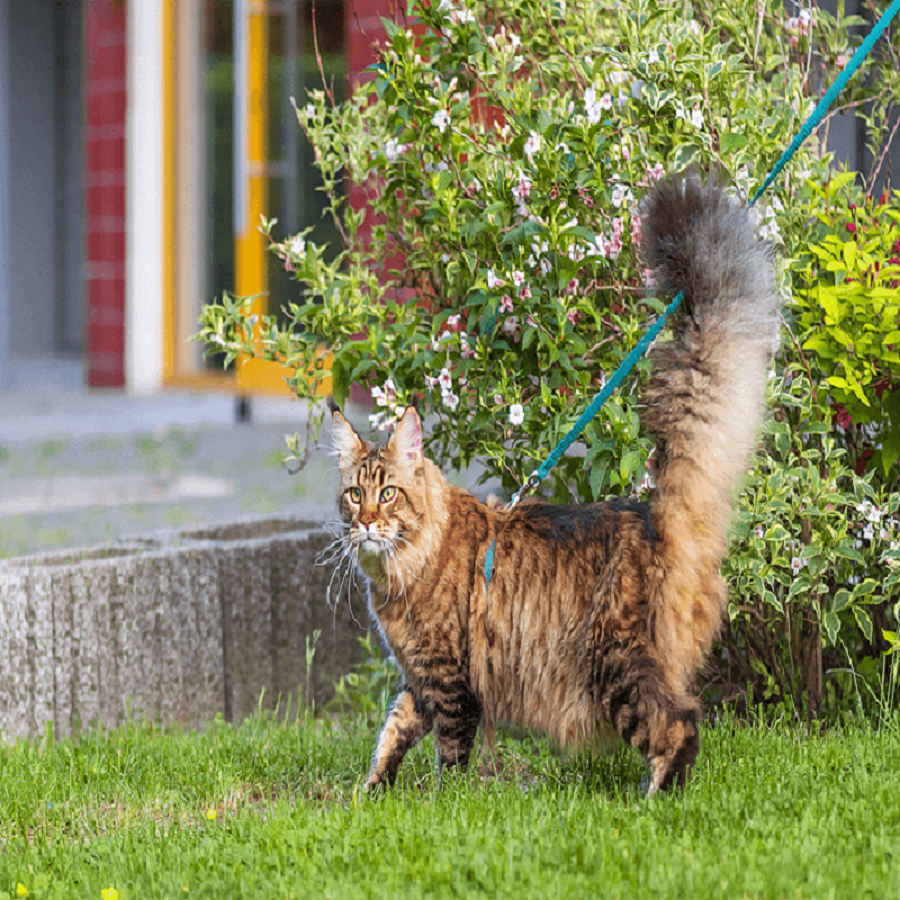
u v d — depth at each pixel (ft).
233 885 15.42
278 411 69.97
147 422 66.23
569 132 21.94
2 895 15.74
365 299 24.72
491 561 19.56
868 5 28.02
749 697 24.25
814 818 16.65
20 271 107.65
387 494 19.47
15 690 24.21
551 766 21.34
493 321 22.71
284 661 28.12
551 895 14.28
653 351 19.19
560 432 21.53
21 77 105.29
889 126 30.50
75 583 25.04
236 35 63.00
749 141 22.67
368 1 45.93
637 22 22.75
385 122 25.93
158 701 26.13
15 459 55.31
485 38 23.66
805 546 22.30
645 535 18.72
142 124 72.95
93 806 20.08
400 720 20.84
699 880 14.49
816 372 23.49
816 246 22.77
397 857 15.72
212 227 71.46
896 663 22.61
